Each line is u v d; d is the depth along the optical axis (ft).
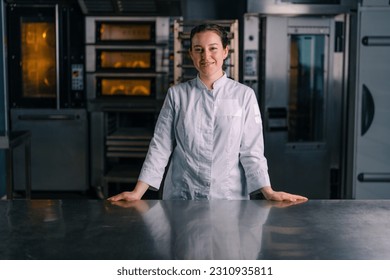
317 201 6.93
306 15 15.57
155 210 6.39
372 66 15.39
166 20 17.16
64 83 17.47
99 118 17.58
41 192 18.11
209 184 7.99
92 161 17.78
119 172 17.72
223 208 6.51
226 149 7.89
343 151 16.26
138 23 17.30
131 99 17.42
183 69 15.10
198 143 7.89
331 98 15.96
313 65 16.03
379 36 15.26
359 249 5.06
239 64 17.11
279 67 15.66
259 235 5.44
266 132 15.76
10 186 13.28
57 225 5.75
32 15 17.16
